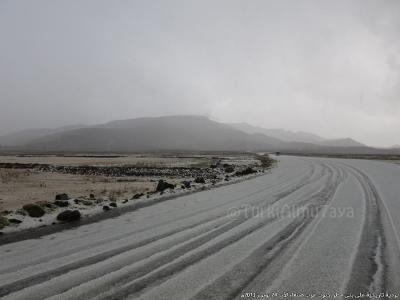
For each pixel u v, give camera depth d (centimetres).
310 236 740
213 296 443
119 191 1808
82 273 529
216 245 678
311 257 597
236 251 636
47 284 488
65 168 4009
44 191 1858
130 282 490
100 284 484
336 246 664
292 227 825
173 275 516
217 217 956
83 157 8069
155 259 594
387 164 3728
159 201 1312
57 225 928
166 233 785
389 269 535
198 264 565
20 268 563
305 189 1549
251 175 2483
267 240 712
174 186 1850
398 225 830
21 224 944
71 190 1917
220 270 536
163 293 452
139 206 1205
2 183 2270
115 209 1159
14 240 773
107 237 765
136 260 589
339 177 2114
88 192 1825
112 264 570
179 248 660
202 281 492
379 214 964
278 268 543
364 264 559
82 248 677
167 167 4162
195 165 4538
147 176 2992
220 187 1745
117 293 454
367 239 712
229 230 802
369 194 1362
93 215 1059
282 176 2298
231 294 449
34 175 3052
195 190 1644
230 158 7162
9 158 7381
